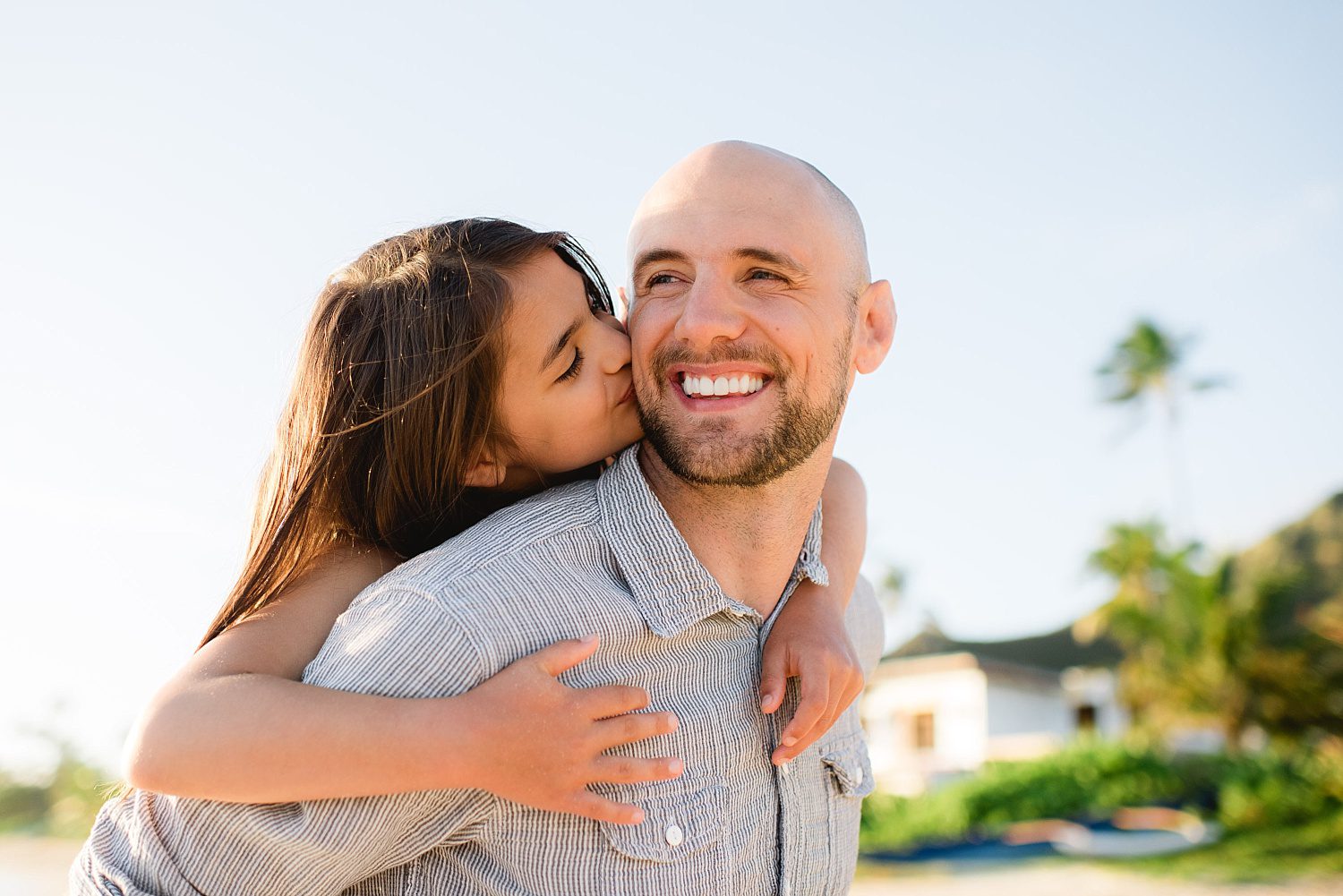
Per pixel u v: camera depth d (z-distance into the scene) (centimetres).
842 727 209
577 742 166
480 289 210
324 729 161
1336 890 1838
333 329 213
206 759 161
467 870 175
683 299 193
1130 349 5628
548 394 216
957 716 4253
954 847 2528
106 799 187
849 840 206
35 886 2220
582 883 172
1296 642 3309
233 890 166
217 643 182
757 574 200
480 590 173
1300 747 3147
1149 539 3781
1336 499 5019
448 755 160
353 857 166
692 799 179
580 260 241
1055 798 2730
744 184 194
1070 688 4291
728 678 190
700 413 190
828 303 197
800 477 198
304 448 210
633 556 185
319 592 195
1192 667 3394
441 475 209
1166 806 2656
